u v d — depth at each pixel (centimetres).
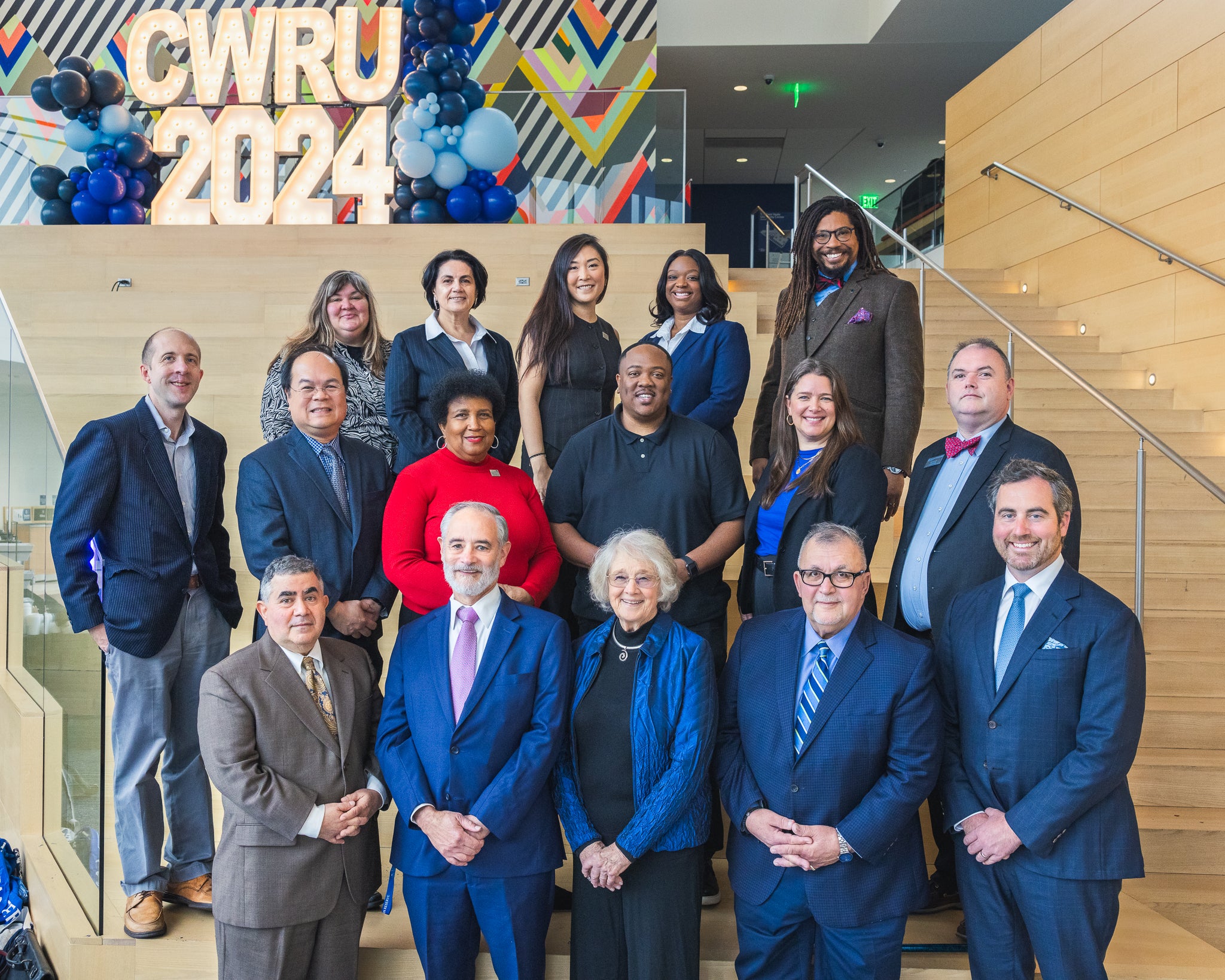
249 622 411
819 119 1162
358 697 256
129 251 526
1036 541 226
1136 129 585
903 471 304
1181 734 360
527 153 562
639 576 233
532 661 242
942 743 232
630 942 231
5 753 412
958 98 812
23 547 375
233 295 488
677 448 284
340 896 244
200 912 289
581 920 236
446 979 240
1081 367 575
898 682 227
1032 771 225
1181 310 542
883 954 225
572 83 878
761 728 237
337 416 285
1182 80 545
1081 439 459
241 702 239
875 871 226
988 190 759
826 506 263
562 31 876
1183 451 499
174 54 696
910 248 557
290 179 563
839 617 225
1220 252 515
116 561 275
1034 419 520
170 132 571
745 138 1241
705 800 239
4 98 554
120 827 279
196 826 293
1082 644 223
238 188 568
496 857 233
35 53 859
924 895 234
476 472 278
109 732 293
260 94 589
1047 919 221
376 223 554
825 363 268
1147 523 424
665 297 347
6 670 412
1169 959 271
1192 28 538
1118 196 601
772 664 240
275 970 235
